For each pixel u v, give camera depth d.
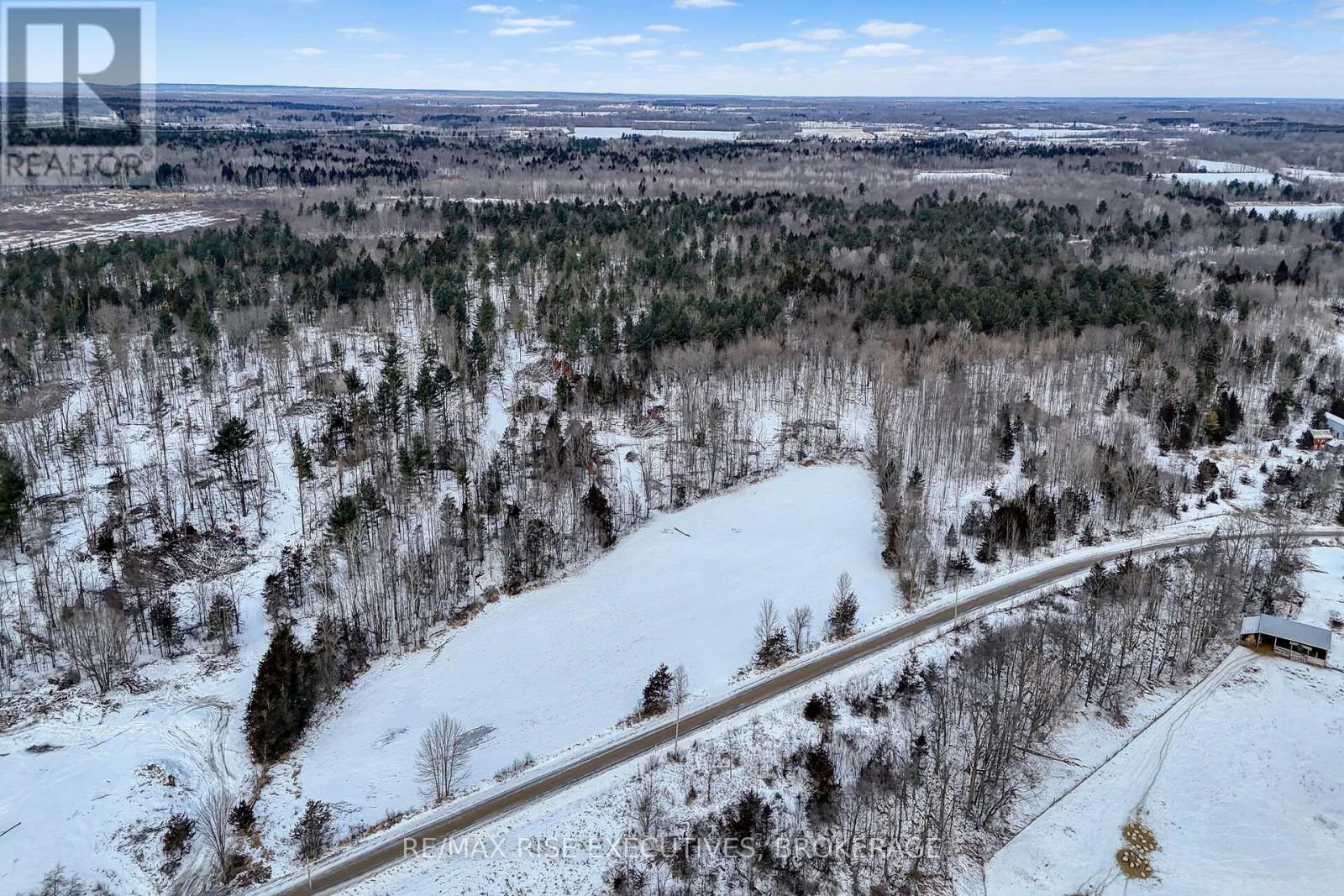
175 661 78.81
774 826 63.81
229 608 83.00
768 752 70.38
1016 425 127.69
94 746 66.44
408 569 89.12
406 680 80.31
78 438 99.62
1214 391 136.00
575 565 99.69
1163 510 110.50
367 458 109.25
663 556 101.19
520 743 71.62
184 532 93.25
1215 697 80.62
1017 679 76.00
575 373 134.88
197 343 127.19
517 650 84.44
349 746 71.44
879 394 129.75
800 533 106.19
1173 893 61.28
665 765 68.38
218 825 58.47
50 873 54.81
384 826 62.19
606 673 81.12
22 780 61.84
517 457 114.75
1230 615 90.31
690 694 77.50
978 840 65.38
